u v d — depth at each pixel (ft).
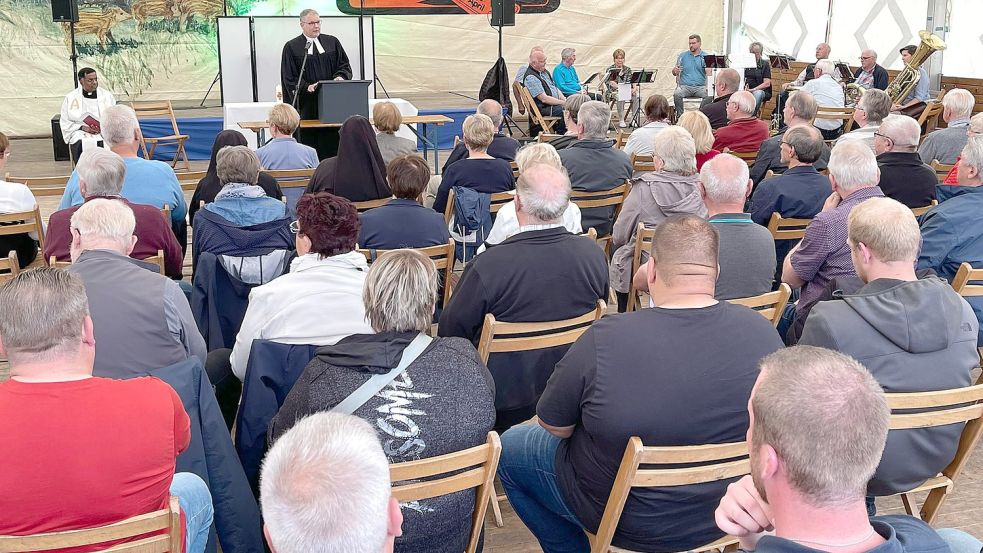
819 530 3.80
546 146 13.03
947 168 17.08
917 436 6.87
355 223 8.72
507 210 12.09
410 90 41.88
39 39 36.42
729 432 6.30
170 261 11.85
